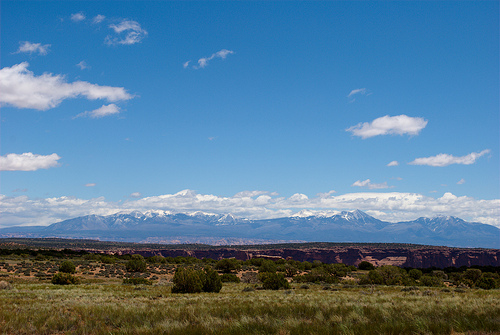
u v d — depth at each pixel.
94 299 27.97
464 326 14.44
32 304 23.47
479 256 191.25
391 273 81.94
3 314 17.89
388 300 26.94
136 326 15.77
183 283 39.22
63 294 32.12
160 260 117.06
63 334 15.12
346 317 16.97
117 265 93.06
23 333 14.94
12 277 60.16
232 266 96.69
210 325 15.55
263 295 34.62
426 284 65.94
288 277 88.50
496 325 14.39
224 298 30.23
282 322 16.14
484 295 33.34
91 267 82.69
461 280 76.00
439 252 198.00
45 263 85.94
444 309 19.19
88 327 15.78
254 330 14.34
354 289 48.56
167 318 17.27
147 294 34.25
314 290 45.97
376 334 13.48
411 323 14.97
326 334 13.67
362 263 128.25
